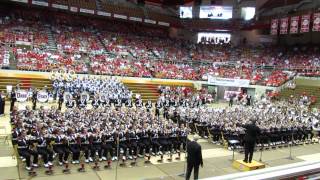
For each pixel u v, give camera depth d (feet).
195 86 159.53
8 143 60.80
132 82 141.28
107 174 48.65
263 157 64.39
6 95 102.94
